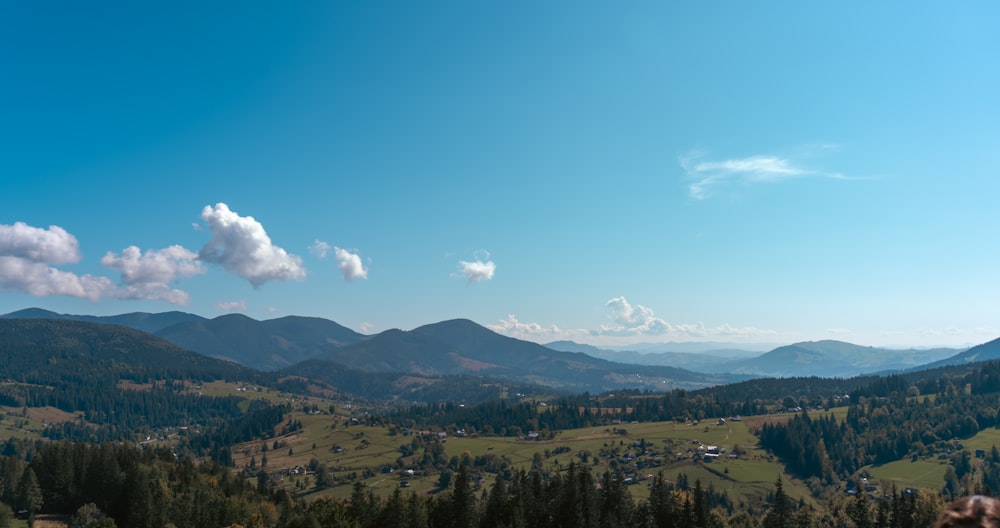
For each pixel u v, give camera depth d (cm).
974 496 690
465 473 15438
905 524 15875
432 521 15688
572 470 16050
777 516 15700
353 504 16738
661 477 16362
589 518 14388
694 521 15288
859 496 17412
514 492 16150
